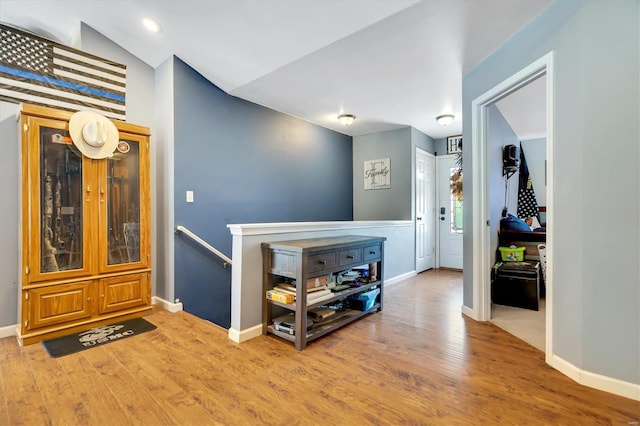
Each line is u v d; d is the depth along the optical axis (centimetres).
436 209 548
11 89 243
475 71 280
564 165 185
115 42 301
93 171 255
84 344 226
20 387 171
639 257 156
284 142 416
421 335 248
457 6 196
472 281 288
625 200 159
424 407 155
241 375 185
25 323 224
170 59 304
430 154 537
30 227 225
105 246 263
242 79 317
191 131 314
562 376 184
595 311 169
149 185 289
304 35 239
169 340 234
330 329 246
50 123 234
